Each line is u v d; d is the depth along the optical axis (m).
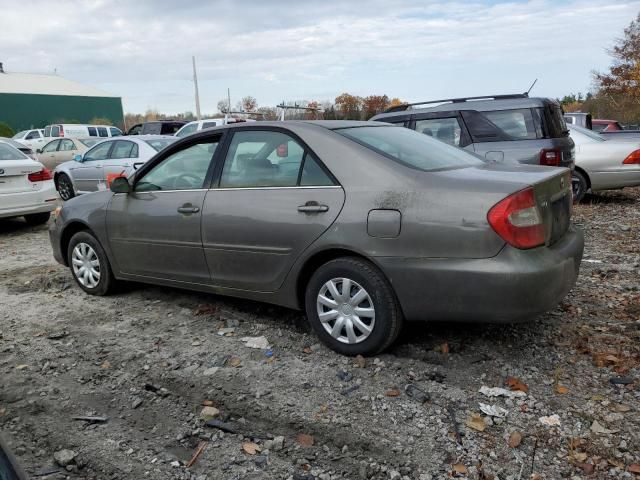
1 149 9.58
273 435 3.14
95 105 63.75
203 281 4.65
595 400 3.33
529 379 3.60
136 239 5.02
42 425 3.30
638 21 29.81
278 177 4.17
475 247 3.40
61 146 20.31
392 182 3.70
